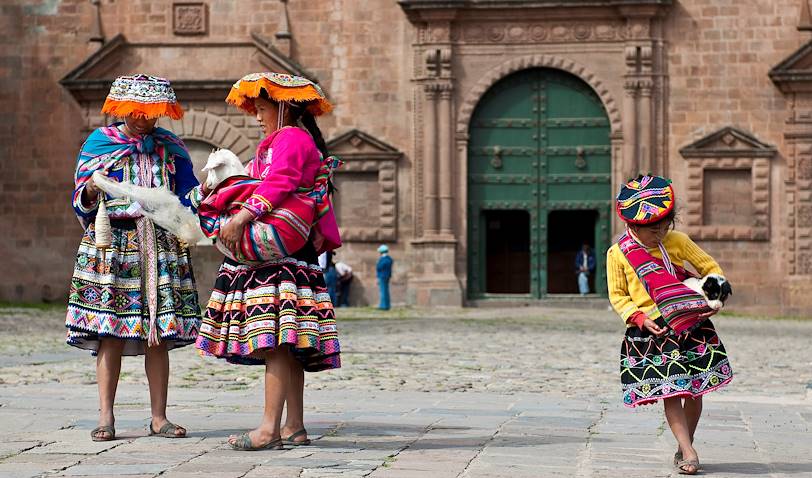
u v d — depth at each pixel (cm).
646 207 780
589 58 4059
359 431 948
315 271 839
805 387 1588
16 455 801
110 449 828
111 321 865
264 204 802
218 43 4147
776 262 4034
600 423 1043
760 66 4041
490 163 4125
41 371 1581
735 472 782
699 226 4031
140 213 871
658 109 4047
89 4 4194
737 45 4044
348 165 4119
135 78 891
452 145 4100
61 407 1103
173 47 4156
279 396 827
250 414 1062
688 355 773
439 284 4066
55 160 4194
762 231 4016
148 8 4156
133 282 877
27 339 2308
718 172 4059
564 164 4112
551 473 753
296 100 838
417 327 2912
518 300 4112
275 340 812
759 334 2930
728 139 4019
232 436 838
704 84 4047
